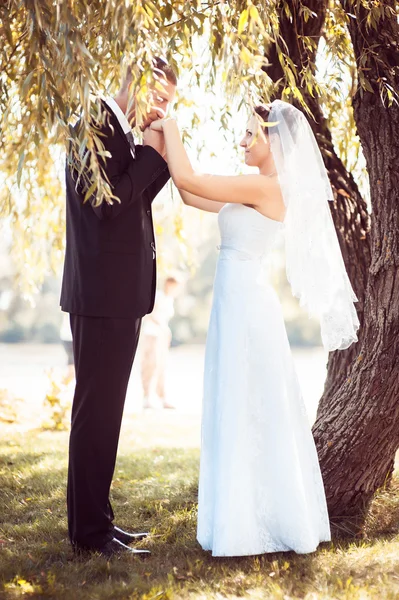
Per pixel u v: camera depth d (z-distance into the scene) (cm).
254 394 336
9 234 652
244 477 329
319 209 348
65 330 978
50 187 615
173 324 3152
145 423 824
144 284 338
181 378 1527
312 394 1121
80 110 282
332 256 354
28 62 300
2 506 426
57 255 661
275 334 344
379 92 381
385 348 382
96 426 333
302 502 332
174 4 344
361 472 387
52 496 448
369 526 377
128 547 346
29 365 1780
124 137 316
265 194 338
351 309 362
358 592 288
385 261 382
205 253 2912
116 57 294
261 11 319
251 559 332
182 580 308
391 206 380
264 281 350
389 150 380
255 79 299
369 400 384
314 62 431
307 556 335
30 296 675
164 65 325
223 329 341
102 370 330
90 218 327
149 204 348
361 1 378
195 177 324
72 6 284
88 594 290
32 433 732
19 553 343
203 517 339
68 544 355
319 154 354
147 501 435
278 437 335
